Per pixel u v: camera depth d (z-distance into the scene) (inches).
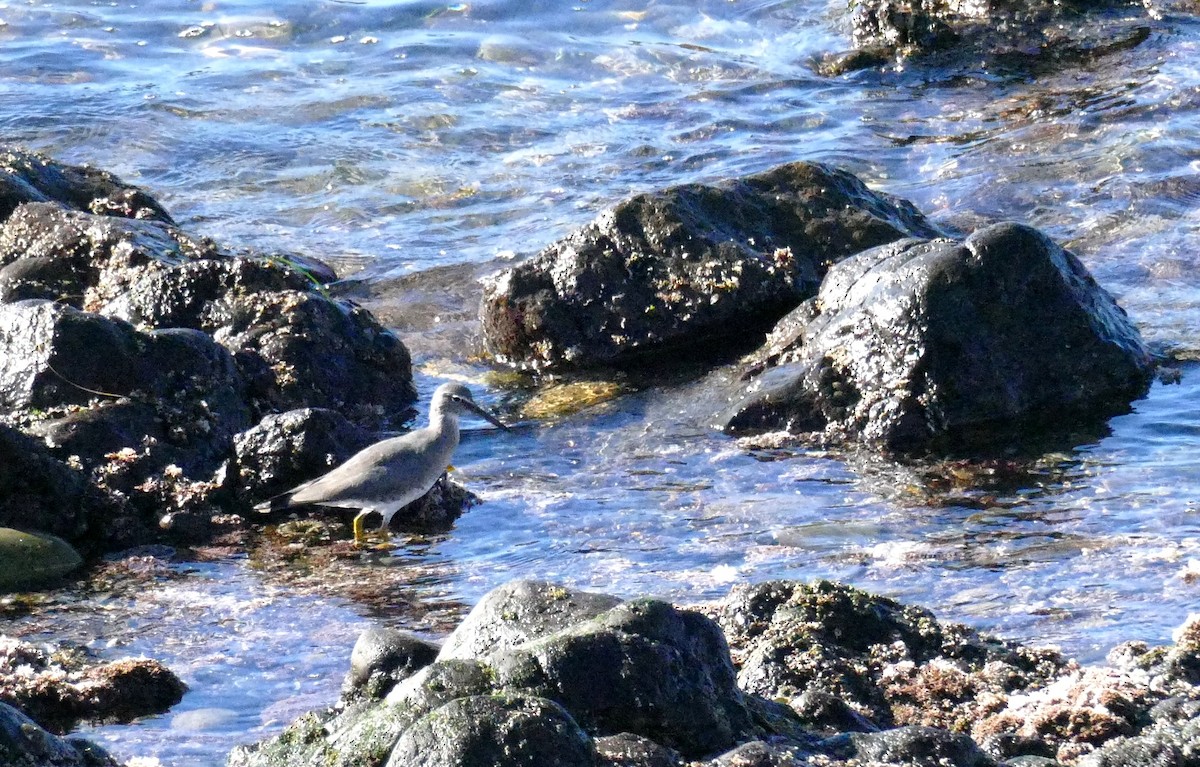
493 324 1368.1
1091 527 947.3
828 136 1867.6
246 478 1065.5
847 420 1146.0
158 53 2181.3
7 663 762.2
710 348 1325.0
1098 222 1556.3
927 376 1131.3
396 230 1672.0
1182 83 1898.4
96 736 706.2
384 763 549.6
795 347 1222.3
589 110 1995.6
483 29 2262.6
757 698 641.6
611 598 649.6
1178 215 1562.5
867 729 643.5
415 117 1966.0
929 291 1146.7
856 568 899.4
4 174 1409.9
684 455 1128.2
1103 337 1184.2
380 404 1262.3
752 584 777.6
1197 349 1263.5
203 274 1259.8
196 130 1924.2
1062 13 2137.1
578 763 514.6
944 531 956.0
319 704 743.1
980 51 2098.9
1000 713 662.5
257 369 1189.1
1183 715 646.5
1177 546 903.7
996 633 783.1
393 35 2251.5
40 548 944.9
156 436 1067.3
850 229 1378.0
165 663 796.6
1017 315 1157.7
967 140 1815.9
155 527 1015.6
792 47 2193.7
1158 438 1099.9
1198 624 733.3
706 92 2042.3
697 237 1337.4
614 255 1339.8
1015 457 1083.9
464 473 1124.5
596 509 1037.8
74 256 1316.4
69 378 1066.1
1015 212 1601.9
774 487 1055.0
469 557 968.3
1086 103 1881.2
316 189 1781.5
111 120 1934.1
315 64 2148.1
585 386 1290.6
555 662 583.2
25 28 2260.1
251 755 608.1
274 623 858.1
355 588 916.0
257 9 2320.4
